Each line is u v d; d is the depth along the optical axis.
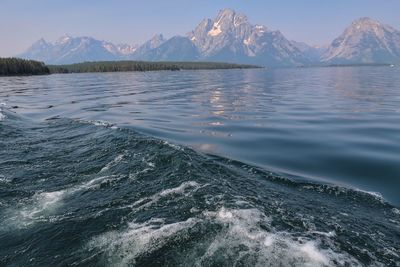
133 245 8.86
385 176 14.16
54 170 14.51
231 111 33.66
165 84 82.44
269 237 8.98
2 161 15.78
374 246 8.97
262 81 94.19
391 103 37.91
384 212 11.00
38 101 43.38
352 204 11.49
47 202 11.56
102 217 10.34
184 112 33.31
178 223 9.72
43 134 21.38
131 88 68.69
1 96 50.16
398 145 18.88
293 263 7.99
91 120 27.34
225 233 9.13
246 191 11.95
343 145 19.08
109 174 13.64
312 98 44.88
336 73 153.25
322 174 14.42
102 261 8.34
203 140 20.53
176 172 13.27
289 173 14.48
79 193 12.17
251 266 7.88
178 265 8.06
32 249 8.93
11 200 11.76
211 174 13.30
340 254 8.49
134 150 16.09
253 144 19.50
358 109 33.56
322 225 9.88
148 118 29.53
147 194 11.70
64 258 8.54
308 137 21.20
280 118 28.77
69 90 63.16
